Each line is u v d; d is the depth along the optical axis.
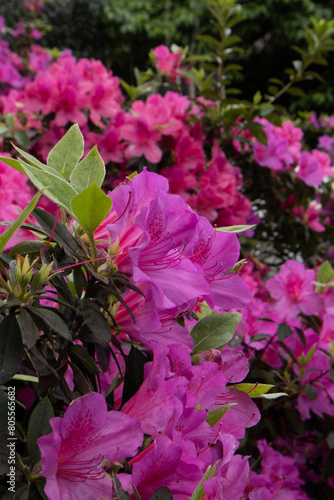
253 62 4.59
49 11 4.10
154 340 0.36
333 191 1.52
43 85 1.06
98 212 0.34
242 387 0.45
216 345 0.46
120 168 1.22
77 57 4.25
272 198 1.35
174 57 1.35
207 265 0.40
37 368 0.35
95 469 0.31
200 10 4.32
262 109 1.18
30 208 0.31
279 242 1.44
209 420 0.40
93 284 0.35
